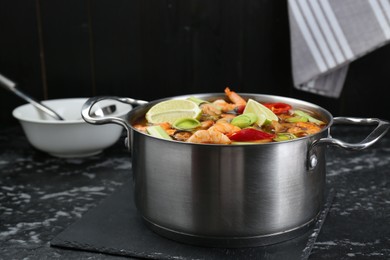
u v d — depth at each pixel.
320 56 1.54
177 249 1.01
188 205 0.97
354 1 1.49
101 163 1.46
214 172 0.94
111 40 1.74
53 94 1.80
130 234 1.07
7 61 1.77
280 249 1.00
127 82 1.77
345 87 1.69
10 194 1.29
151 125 1.11
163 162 0.97
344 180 1.34
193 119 1.08
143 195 1.03
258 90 1.72
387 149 1.54
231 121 1.07
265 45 1.68
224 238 0.98
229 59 1.70
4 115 1.82
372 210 1.18
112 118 1.08
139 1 1.69
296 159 0.96
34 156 1.52
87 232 1.08
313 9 1.52
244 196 0.94
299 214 1.00
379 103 1.69
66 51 1.76
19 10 1.72
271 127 1.06
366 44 1.50
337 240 1.06
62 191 1.30
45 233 1.10
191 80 1.74
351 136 1.64
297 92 1.71
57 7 1.72
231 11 1.66
